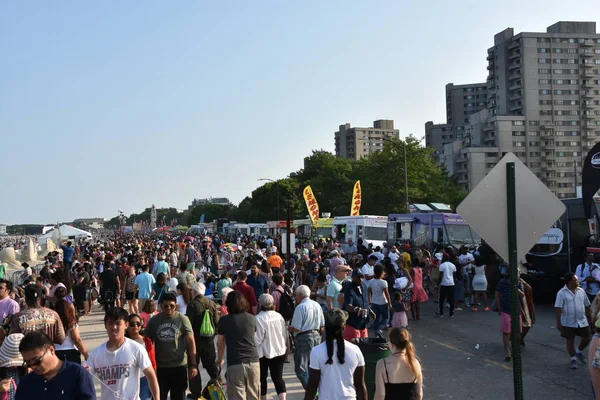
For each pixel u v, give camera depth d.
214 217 163.38
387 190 60.41
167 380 6.83
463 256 19.62
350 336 9.67
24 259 46.72
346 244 32.84
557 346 12.02
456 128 178.88
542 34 125.19
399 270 16.62
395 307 13.02
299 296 8.42
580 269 14.26
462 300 18.25
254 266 13.14
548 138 123.50
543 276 18.41
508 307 10.80
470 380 9.54
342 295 10.20
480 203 4.99
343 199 77.31
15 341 6.24
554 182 123.62
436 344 12.66
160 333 6.82
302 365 8.17
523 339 11.36
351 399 5.32
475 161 122.00
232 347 7.05
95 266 26.62
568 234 17.95
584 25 128.00
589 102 125.75
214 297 14.65
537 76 124.69
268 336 7.83
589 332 10.18
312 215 35.03
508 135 122.88
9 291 8.57
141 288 15.43
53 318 6.71
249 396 7.05
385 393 5.21
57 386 4.20
